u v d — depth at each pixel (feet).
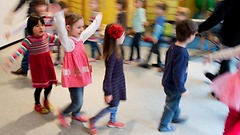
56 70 10.85
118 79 6.46
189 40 6.22
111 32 6.02
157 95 9.19
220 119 7.91
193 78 10.73
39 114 7.70
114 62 6.19
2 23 12.79
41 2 9.21
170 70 6.42
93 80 10.11
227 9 7.98
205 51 13.67
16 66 11.03
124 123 7.47
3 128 6.96
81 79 6.73
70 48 6.53
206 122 7.73
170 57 6.40
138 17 11.60
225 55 5.65
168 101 6.84
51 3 9.93
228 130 5.34
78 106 7.09
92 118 6.85
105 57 6.23
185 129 7.36
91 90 9.32
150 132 7.14
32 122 7.30
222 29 8.44
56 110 7.94
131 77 10.59
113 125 7.23
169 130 7.23
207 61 5.96
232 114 5.32
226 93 5.31
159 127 7.22
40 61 7.18
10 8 13.11
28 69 10.22
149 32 15.02
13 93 8.84
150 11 16.11
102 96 8.93
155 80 10.41
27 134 6.78
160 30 10.96
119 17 11.39
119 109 8.17
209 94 9.44
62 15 6.18
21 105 8.13
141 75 10.84
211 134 7.18
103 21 16.05
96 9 11.66
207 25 8.55
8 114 7.61
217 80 5.66
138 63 12.10
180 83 6.21
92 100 8.63
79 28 6.57
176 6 16.14
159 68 11.28
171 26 11.64
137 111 8.13
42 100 8.37
